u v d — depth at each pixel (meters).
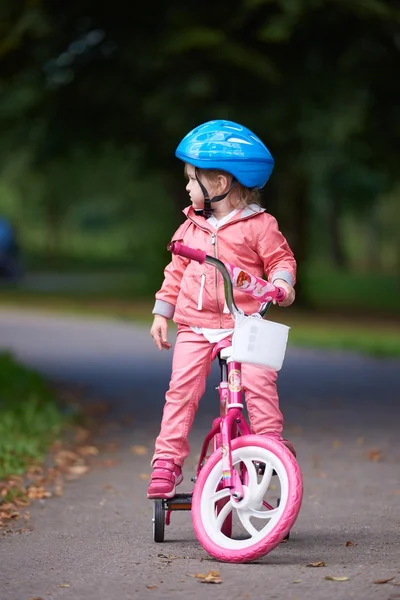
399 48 31.50
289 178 39.00
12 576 6.52
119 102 32.72
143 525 8.14
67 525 8.16
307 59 31.58
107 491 9.64
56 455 11.63
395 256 104.44
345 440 12.66
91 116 35.12
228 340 7.03
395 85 32.75
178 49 28.77
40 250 97.19
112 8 30.67
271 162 7.15
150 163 37.53
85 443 12.58
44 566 6.78
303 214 43.31
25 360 22.61
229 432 6.81
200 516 6.91
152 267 48.38
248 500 6.70
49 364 21.89
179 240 7.29
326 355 24.67
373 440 12.65
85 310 40.19
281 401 16.41
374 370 21.27
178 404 7.27
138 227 89.25
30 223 105.56
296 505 6.61
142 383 18.70
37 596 6.02
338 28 31.03
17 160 41.88
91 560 6.93
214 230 7.15
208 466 6.95
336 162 35.97
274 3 28.86
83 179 73.44
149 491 7.29
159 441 7.32
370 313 43.81
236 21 29.48
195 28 28.91
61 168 50.38
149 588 6.14
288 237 43.31
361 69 31.61
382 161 36.62
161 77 30.39
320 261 100.50
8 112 35.62
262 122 30.39
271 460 6.71
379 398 16.81
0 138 37.75
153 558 6.95
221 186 7.09
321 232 97.88
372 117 33.25
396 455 11.61
